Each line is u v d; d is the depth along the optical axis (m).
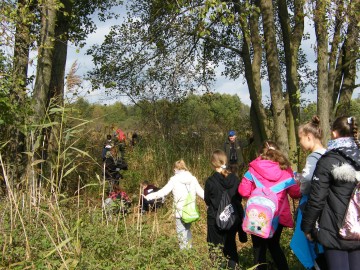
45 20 8.98
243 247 6.80
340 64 11.25
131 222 5.86
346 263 3.85
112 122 12.93
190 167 12.48
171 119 15.14
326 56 8.94
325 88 8.92
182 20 11.23
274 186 5.18
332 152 3.87
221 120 18.36
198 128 16.33
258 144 13.05
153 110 14.88
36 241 4.67
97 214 5.71
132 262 4.27
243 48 12.80
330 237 3.82
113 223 5.60
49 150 6.76
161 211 7.60
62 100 5.89
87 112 6.56
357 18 8.50
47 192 5.61
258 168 5.22
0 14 7.61
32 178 5.63
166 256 4.69
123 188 11.56
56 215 4.75
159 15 12.02
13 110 7.41
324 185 3.83
